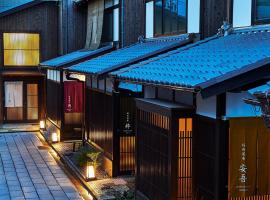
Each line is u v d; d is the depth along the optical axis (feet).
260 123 28.12
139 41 56.95
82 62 61.98
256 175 28.37
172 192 31.14
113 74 41.27
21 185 47.96
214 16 40.96
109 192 42.65
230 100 27.89
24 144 70.90
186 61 33.96
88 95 61.16
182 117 31.19
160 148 33.60
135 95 48.34
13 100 90.74
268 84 24.88
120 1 61.77
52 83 80.18
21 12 87.20
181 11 46.62
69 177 51.39
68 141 71.26
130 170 49.44
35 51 88.53
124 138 49.06
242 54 29.32
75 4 84.69
